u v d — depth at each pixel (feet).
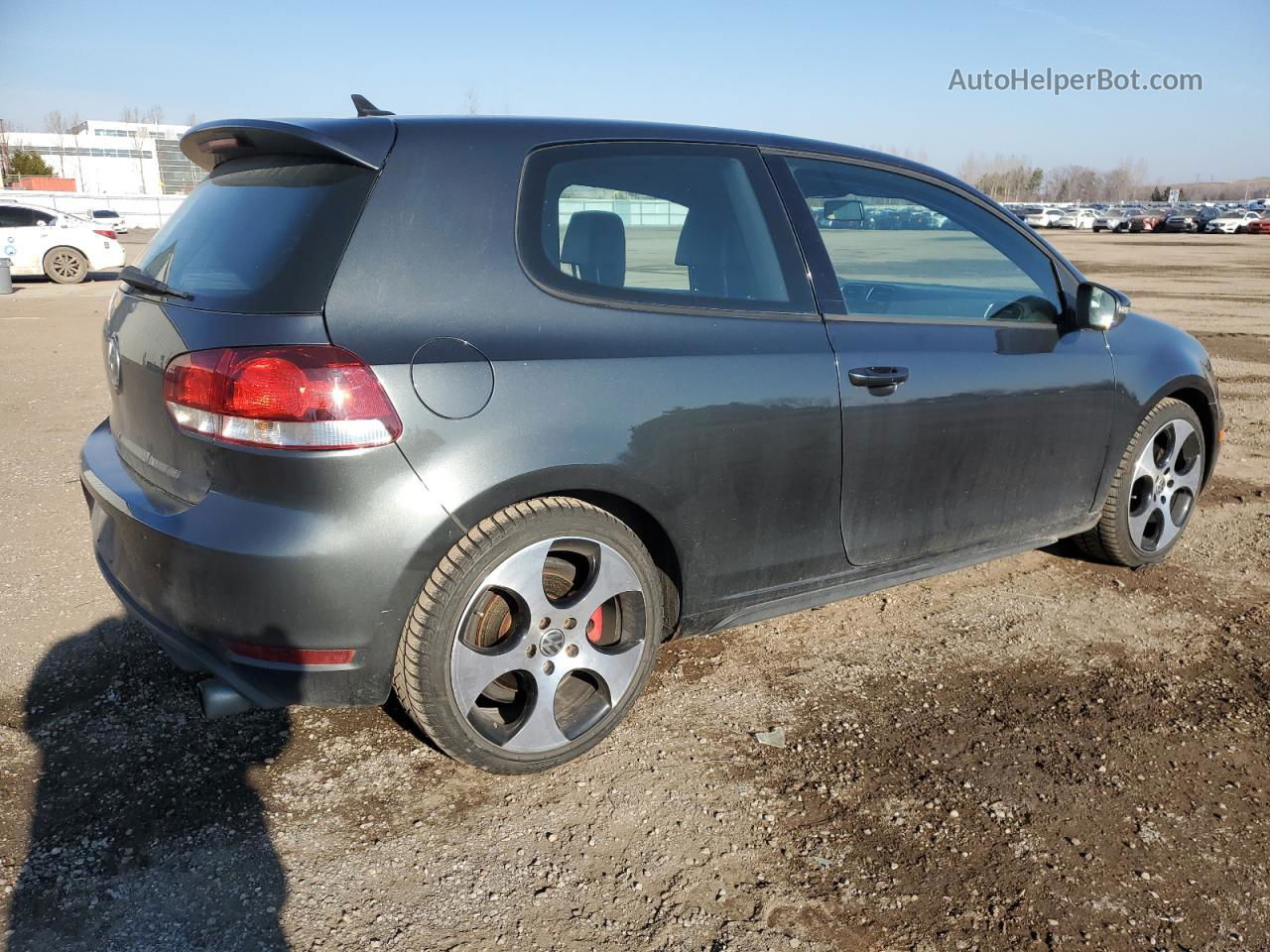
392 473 7.19
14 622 11.41
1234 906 7.19
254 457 7.08
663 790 8.44
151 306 8.28
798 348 9.22
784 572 9.60
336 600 7.19
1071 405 11.53
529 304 7.96
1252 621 12.16
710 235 9.14
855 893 7.22
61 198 139.33
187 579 7.41
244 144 8.45
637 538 8.63
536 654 8.23
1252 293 57.62
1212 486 18.24
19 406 24.20
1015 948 6.72
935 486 10.43
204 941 6.61
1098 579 13.48
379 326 7.29
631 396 8.14
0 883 7.10
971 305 10.99
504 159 8.20
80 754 8.78
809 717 9.68
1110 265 82.33
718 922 6.91
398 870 7.39
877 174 10.51
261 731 9.28
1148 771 8.87
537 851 7.64
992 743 9.26
